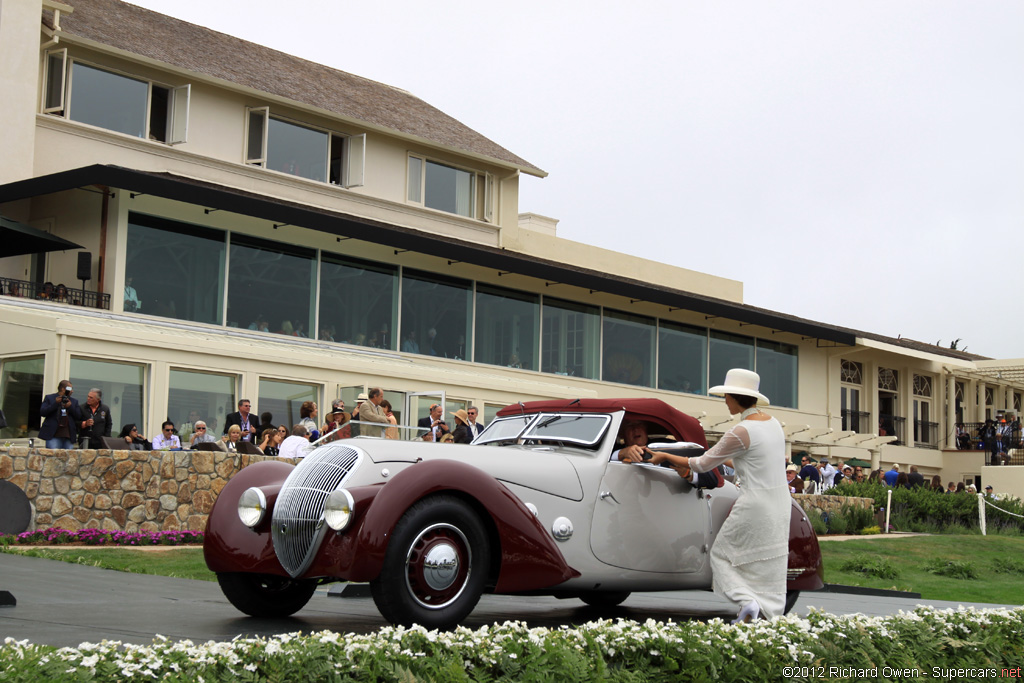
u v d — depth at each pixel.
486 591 6.01
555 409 7.39
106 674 3.72
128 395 16.61
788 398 32.56
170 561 11.07
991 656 5.72
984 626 6.04
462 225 27.25
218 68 22.95
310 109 23.84
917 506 25.05
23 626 5.54
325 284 21.94
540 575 5.93
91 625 5.75
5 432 16.33
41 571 9.22
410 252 23.45
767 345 32.03
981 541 20.53
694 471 6.69
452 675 4.11
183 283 19.72
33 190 18.73
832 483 27.03
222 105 22.81
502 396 22.34
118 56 21.14
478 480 5.82
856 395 35.84
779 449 6.61
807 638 5.27
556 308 26.53
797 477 23.00
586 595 8.43
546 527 6.32
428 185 26.83
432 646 4.37
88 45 20.53
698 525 7.13
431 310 23.84
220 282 20.23
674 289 30.30
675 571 6.94
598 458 6.78
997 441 37.59
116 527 13.30
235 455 14.46
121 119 21.38
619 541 6.66
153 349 16.83
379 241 21.53
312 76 26.80
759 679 4.87
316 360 19.05
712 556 6.65
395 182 25.89
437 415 14.18
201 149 22.38
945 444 39.16
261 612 6.63
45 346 15.86
